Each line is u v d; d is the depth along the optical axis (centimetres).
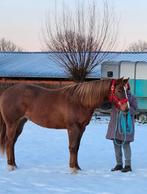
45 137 1427
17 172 844
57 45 2750
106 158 1030
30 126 1845
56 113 852
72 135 840
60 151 1123
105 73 2344
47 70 3428
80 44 2639
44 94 871
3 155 945
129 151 863
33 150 1131
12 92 887
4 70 3575
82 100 830
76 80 2675
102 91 827
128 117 857
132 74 2297
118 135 858
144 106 2295
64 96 849
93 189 705
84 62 2630
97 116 2545
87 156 1057
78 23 2656
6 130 895
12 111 880
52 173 838
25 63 3719
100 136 1498
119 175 827
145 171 873
